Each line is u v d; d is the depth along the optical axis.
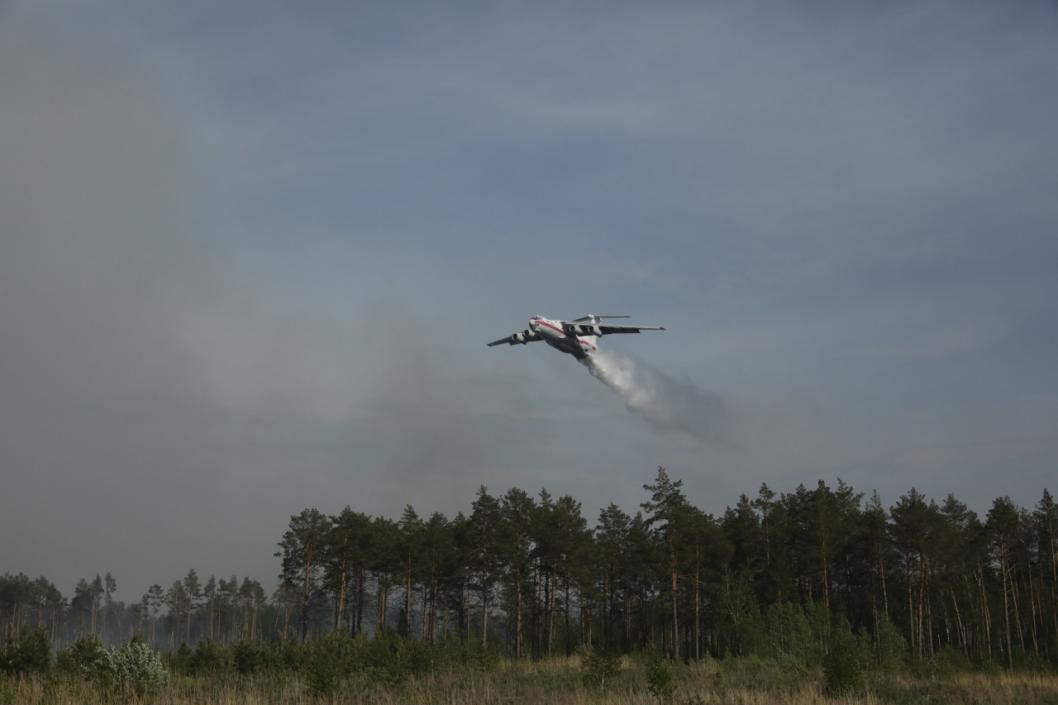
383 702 29.28
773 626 51.78
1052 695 32.75
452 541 74.12
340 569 76.94
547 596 77.69
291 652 38.88
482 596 76.19
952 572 76.31
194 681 35.19
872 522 72.81
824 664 31.88
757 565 78.06
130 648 30.41
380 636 42.22
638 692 30.86
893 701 30.92
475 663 43.25
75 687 28.48
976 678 40.38
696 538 70.94
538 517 73.12
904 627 76.56
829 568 75.00
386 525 77.50
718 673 34.59
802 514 76.25
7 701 26.36
